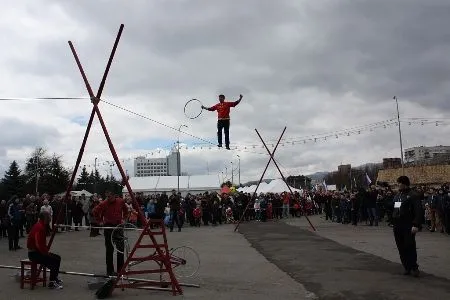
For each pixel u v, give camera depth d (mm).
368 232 20312
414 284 8805
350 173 100188
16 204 16109
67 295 8672
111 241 9664
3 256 14312
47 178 70312
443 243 15367
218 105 14406
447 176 56562
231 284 9375
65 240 19234
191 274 10492
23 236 20969
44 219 9398
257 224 28625
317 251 14070
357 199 25250
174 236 20641
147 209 26094
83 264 12383
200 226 28219
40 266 9773
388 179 60906
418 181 57719
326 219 32312
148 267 11828
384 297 7820
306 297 8039
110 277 8719
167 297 8289
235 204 32469
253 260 12648
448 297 7730
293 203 36844
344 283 9086
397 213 9820
